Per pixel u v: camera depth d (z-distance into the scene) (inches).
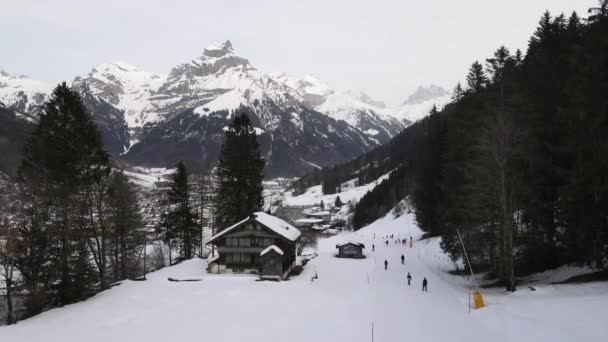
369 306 1354.6
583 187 1169.4
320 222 6245.1
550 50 1647.4
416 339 996.6
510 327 1001.5
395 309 1305.4
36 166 1487.5
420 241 3494.1
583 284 1212.5
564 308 1024.9
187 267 2158.0
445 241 1969.7
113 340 1014.4
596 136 1173.1
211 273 2071.9
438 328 1080.2
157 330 1088.2
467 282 1786.4
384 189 6122.1
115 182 1867.6
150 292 1573.6
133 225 2000.5
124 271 1923.0
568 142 1258.0
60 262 1429.6
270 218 2308.1
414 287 1726.1
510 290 1363.2
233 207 2487.7
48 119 1551.4
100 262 1681.8
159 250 2915.8
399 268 2356.1
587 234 1179.3
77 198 1603.1
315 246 3659.0
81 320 1192.8
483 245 1572.3
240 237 2098.9
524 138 1350.9
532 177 1402.6
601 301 1007.6
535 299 1168.2
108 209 1844.2
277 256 1982.0
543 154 1398.9
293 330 1083.3
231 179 2498.8
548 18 2041.1
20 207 1301.7
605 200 1144.8
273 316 1226.0
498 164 1355.8
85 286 1539.1
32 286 1318.9
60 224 1445.6
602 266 1206.9
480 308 1223.5
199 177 2687.0
